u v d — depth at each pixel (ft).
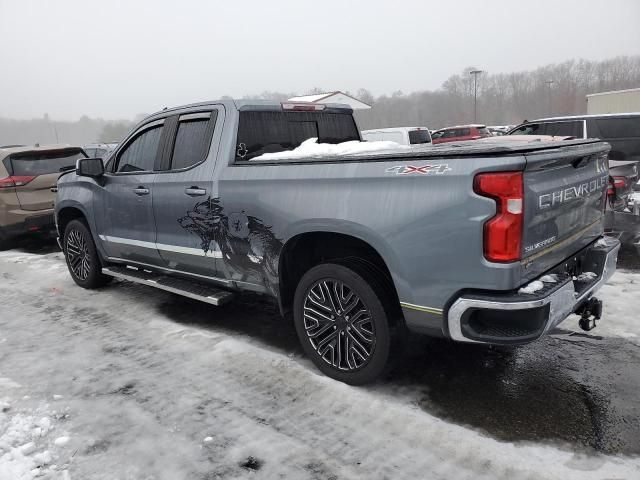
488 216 8.38
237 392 11.02
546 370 11.46
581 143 10.34
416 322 9.68
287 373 11.75
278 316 15.52
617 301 15.35
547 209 9.02
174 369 12.20
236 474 8.41
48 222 27.40
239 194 12.10
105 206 16.60
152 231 14.92
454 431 9.32
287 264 12.00
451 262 8.87
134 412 10.34
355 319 10.78
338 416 9.97
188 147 13.89
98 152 47.85
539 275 9.25
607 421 9.45
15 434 9.65
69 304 17.58
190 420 10.00
